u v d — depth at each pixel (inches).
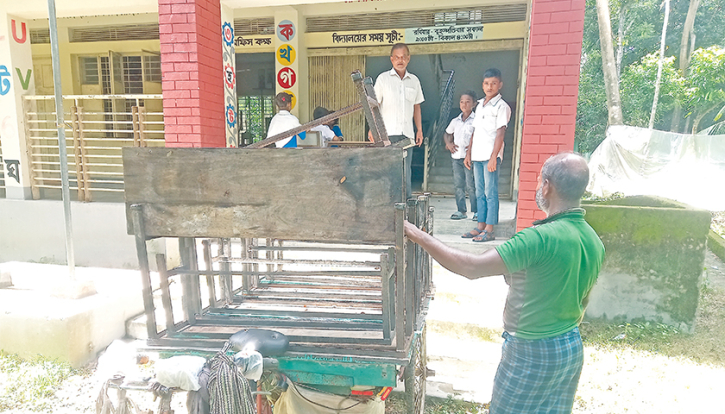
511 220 224.8
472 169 216.5
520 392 74.9
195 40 188.9
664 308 157.2
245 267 108.5
